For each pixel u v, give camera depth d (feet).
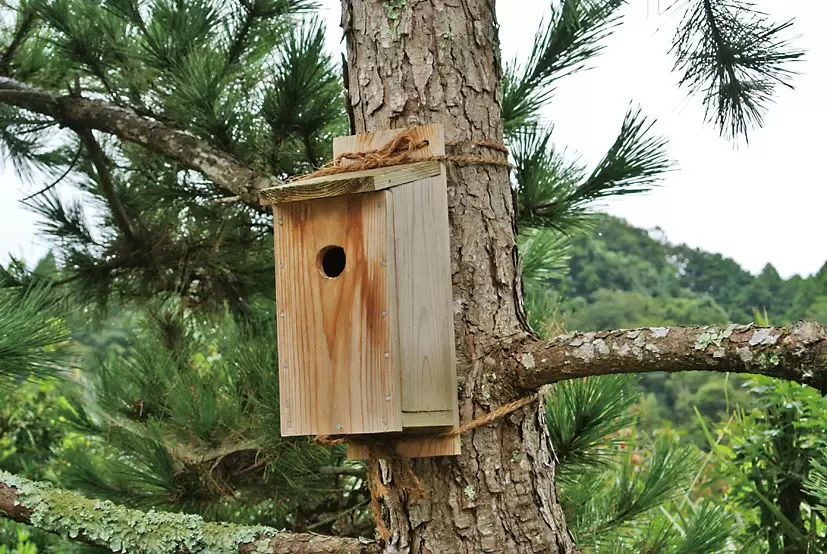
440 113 8.39
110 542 8.18
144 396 12.23
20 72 13.29
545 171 11.45
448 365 7.80
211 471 11.32
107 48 12.73
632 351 7.13
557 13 10.99
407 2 8.55
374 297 7.71
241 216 13.05
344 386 7.70
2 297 10.08
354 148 8.43
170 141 11.69
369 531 12.59
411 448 7.82
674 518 13.66
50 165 13.91
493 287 8.15
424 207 8.04
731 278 72.90
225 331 13.03
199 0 12.17
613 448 10.93
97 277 13.41
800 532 12.84
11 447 18.79
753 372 6.64
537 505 7.89
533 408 8.06
